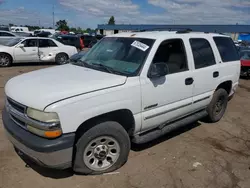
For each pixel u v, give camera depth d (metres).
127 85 3.10
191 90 4.09
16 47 12.42
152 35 3.71
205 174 3.29
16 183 2.93
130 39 3.77
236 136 4.62
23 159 3.43
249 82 10.49
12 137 2.87
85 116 2.73
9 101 2.98
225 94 5.10
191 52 4.07
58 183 2.96
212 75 4.53
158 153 3.79
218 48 4.80
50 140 2.58
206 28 45.03
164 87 3.54
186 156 3.74
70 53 14.16
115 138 3.12
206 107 4.85
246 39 39.81
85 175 3.14
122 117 3.22
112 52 3.76
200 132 4.73
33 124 2.60
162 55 3.57
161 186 3.00
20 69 11.64
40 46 13.16
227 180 3.18
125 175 3.18
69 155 2.69
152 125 3.59
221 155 3.84
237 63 5.30
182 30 4.44
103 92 2.87
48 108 2.53
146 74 3.30
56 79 3.06
